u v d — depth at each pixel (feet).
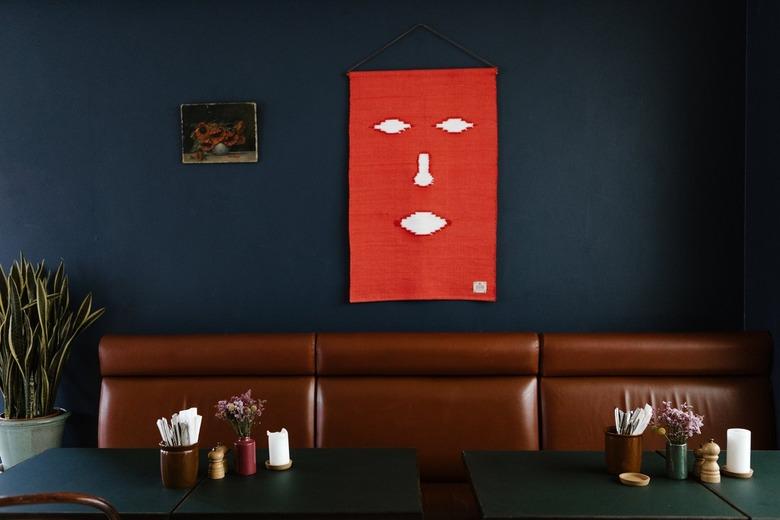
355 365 8.98
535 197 9.73
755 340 8.74
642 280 9.69
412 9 9.74
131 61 9.97
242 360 9.05
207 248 9.98
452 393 8.82
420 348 8.93
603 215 9.70
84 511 5.24
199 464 6.34
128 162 10.00
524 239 9.75
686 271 9.66
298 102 9.84
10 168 10.12
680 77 9.60
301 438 8.81
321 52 9.82
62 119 10.07
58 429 9.25
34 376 9.25
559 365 8.84
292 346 9.05
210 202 9.96
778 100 8.67
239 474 5.98
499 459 6.38
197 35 9.91
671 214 9.66
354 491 5.50
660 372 8.77
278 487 5.63
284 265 9.92
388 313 9.84
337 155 9.84
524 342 8.90
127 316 10.03
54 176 10.09
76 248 10.08
